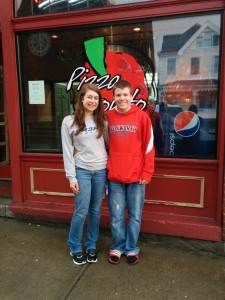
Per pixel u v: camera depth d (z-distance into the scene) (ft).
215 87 9.78
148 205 10.85
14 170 12.21
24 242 10.64
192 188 10.32
